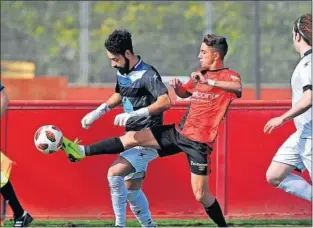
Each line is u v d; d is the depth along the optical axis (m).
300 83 19.52
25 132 24.69
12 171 24.72
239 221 24.55
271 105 24.56
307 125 20.02
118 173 20.22
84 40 68.62
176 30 73.81
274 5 73.56
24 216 22.59
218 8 77.06
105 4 78.62
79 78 69.94
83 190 24.80
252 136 24.69
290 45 72.56
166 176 24.75
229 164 24.75
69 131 24.62
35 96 55.09
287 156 20.59
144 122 20.25
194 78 19.73
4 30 72.25
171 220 24.70
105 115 24.61
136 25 75.88
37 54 74.31
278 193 24.72
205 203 20.41
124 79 19.98
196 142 19.88
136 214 21.22
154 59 70.62
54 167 24.78
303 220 24.56
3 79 54.56
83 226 24.02
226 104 19.92
